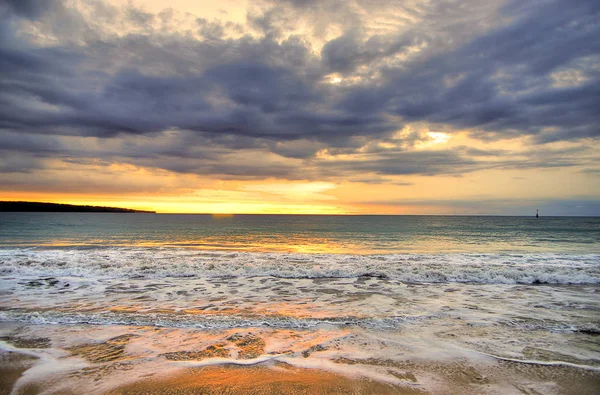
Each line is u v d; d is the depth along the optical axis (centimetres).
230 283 1014
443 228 5372
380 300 813
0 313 656
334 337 538
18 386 374
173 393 360
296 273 1145
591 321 634
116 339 524
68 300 793
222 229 4719
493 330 577
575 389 371
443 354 469
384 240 3111
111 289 920
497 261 1396
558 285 1007
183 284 996
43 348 486
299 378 395
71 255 1442
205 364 433
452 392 365
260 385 378
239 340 523
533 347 497
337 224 6900
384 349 488
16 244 2423
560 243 2809
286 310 715
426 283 1030
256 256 1479
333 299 823
